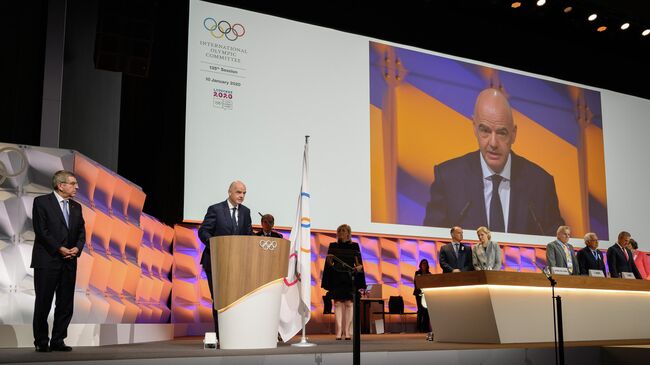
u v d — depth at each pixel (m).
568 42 14.16
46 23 9.72
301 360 5.38
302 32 11.22
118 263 7.90
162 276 10.08
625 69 14.99
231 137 10.42
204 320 10.45
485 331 7.27
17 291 6.68
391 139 11.70
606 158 13.93
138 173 11.11
